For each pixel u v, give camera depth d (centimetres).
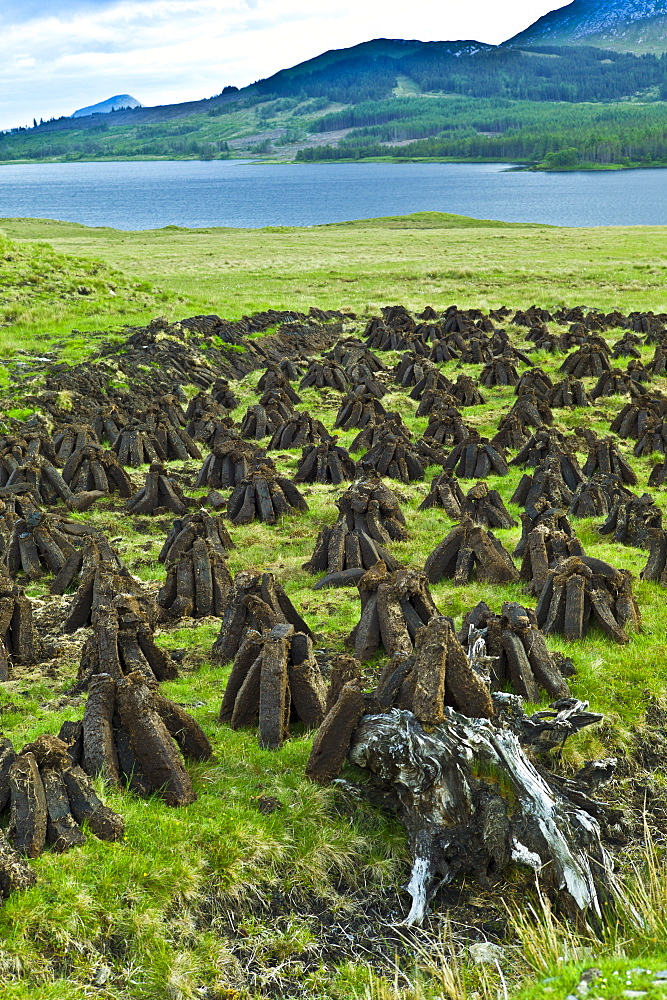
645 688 1060
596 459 2108
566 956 648
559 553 1434
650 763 959
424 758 812
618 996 542
